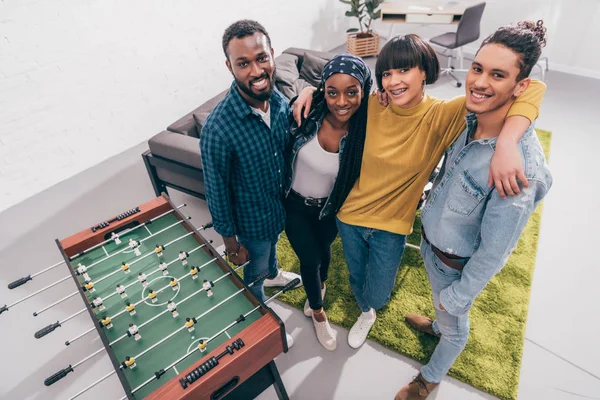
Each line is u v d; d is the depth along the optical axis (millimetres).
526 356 2004
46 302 2371
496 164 941
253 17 4426
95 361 2049
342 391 1871
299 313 2230
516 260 2502
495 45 900
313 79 3777
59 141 3307
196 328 1374
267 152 1493
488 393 1844
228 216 1577
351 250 1672
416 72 1161
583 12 4504
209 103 3020
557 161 3377
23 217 3078
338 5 5668
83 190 3340
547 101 4301
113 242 1704
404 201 1430
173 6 3613
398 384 1890
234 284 1514
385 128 1326
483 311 2201
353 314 2193
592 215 2848
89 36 3160
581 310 2221
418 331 2088
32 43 2881
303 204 1600
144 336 1363
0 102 2877
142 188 3340
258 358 1267
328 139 1434
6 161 3059
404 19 4680
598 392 1847
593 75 4738
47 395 1914
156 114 3922
